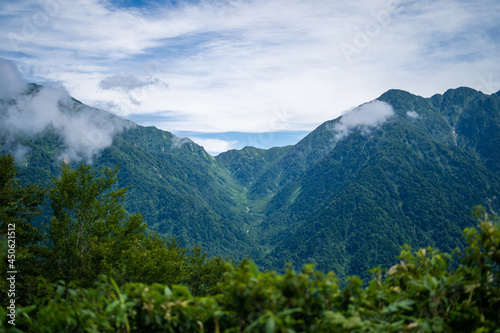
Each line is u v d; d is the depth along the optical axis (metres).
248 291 2.24
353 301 2.37
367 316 2.42
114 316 2.51
